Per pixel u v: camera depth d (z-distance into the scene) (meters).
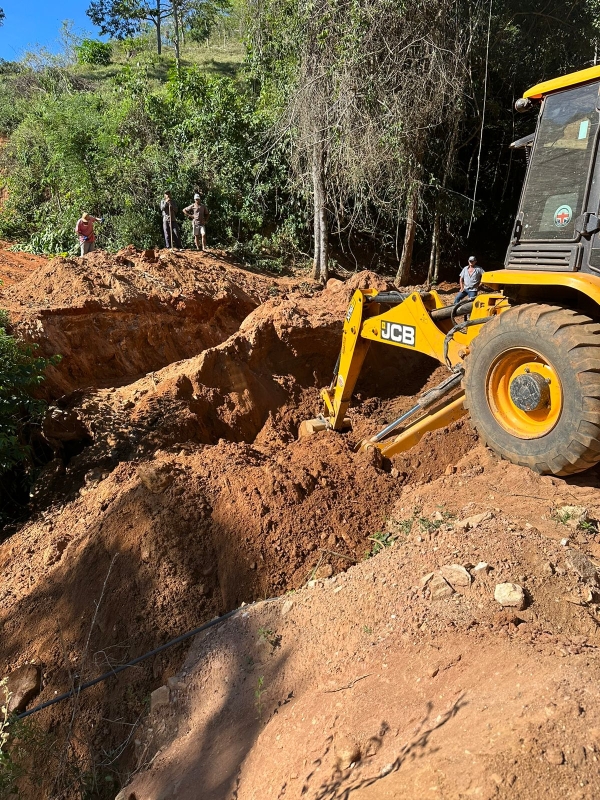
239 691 4.13
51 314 9.62
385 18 13.96
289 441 7.88
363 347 6.80
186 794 3.59
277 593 4.96
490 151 20.11
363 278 10.91
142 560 5.17
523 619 3.44
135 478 5.81
